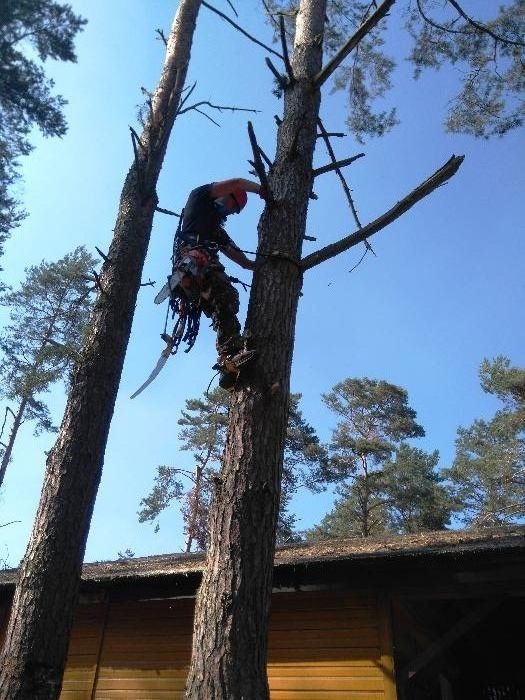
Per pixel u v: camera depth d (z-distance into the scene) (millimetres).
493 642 9406
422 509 25500
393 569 5949
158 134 7473
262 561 3158
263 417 3564
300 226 4414
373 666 6160
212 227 4512
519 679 9359
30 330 18500
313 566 6027
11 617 5188
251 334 3811
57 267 19625
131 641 7742
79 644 8016
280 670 6566
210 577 3129
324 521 28469
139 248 7148
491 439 24531
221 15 6129
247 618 2965
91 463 5938
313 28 5609
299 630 6684
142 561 9211
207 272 4109
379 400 26625
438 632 7453
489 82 9266
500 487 21375
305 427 24375
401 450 26797
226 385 3811
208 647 2908
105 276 6910
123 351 6676
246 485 3338
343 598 6645
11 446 19547
